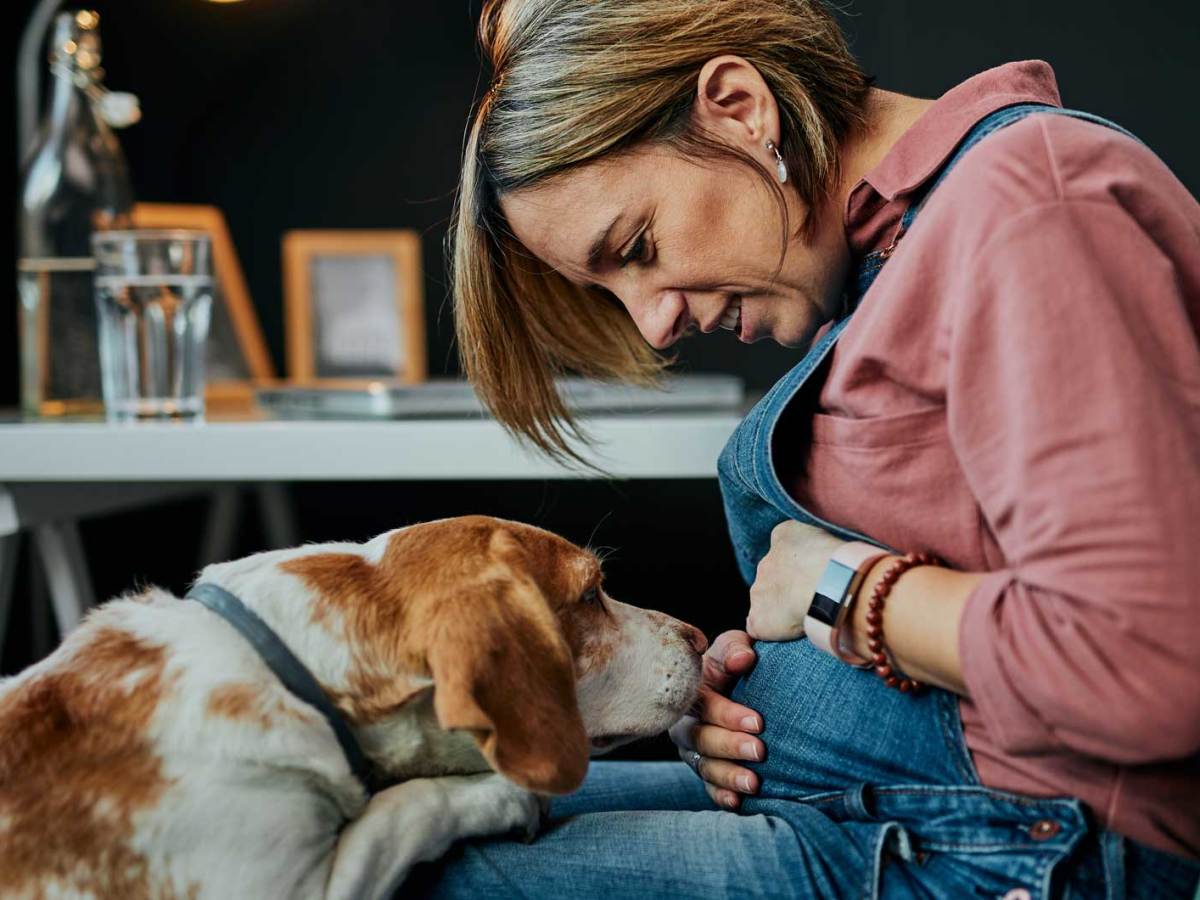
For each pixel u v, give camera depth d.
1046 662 0.87
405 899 1.08
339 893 1.03
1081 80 2.96
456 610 1.08
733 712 1.19
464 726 0.99
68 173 2.20
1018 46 2.96
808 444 1.13
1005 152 0.95
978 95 1.09
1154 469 0.85
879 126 1.18
